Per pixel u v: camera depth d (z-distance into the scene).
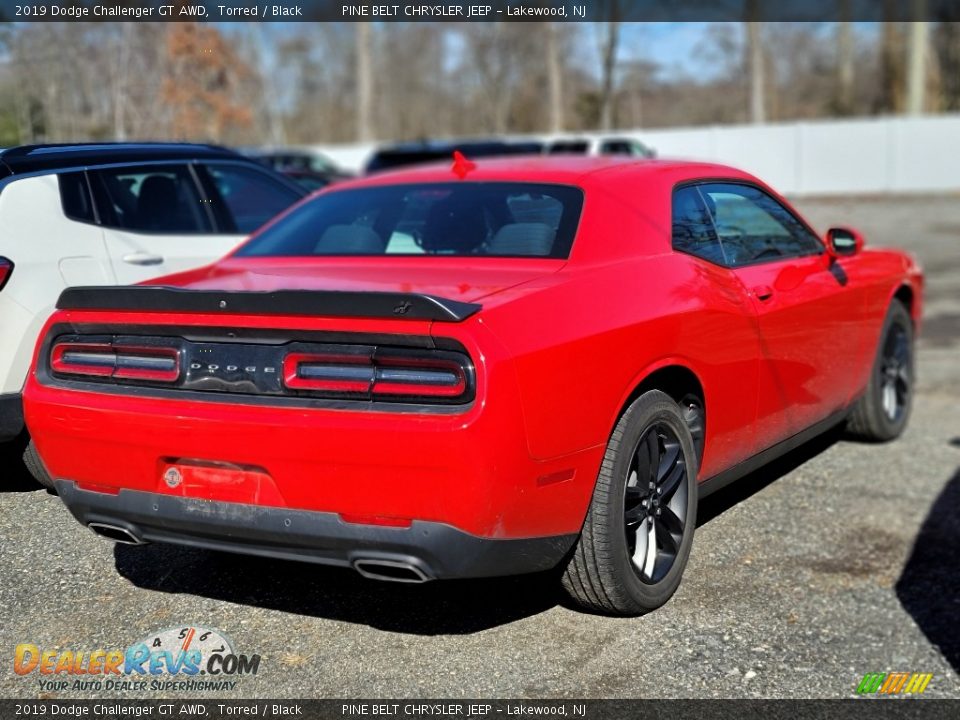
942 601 3.86
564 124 55.69
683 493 3.74
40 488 4.70
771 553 4.23
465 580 3.92
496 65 55.19
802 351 4.55
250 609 3.66
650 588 3.58
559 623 3.58
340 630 3.51
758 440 4.34
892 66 45.69
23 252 4.53
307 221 4.45
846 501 4.88
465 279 3.53
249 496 3.11
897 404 5.94
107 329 3.31
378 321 2.96
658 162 4.52
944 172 30.20
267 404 3.04
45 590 3.74
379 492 2.94
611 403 3.32
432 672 3.25
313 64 54.44
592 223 3.85
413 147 22.45
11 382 4.38
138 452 3.21
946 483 5.17
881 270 5.51
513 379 2.96
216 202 5.69
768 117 58.03
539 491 3.09
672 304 3.67
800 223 5.00
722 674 3.28
